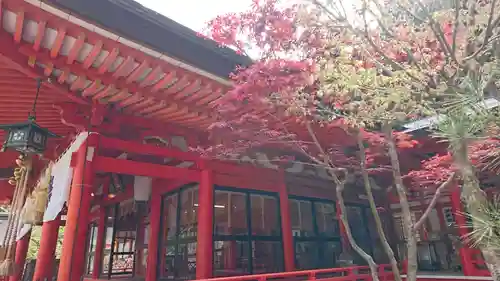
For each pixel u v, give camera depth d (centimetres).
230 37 482
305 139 799
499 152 339
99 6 411
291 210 1000
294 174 1020
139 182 1065
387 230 1233
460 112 262
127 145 663
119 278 1165
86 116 620
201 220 754
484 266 950
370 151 823
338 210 1120
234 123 660
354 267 870
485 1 329
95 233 1603
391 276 979
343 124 546
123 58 485
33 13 388
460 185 743
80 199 563
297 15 420
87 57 475
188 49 502
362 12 362
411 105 362
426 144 859
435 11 378
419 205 1183
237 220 844
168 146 749
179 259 871
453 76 299
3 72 511
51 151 859
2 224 1488
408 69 349
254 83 496
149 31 459
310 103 526
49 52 464
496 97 286
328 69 440
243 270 815
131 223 1255
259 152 911
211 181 781
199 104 633
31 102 621
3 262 611
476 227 243
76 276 543
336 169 534
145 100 588
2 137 809
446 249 1118
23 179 685
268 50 477
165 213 994
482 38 310
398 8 366
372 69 393
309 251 995
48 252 793
